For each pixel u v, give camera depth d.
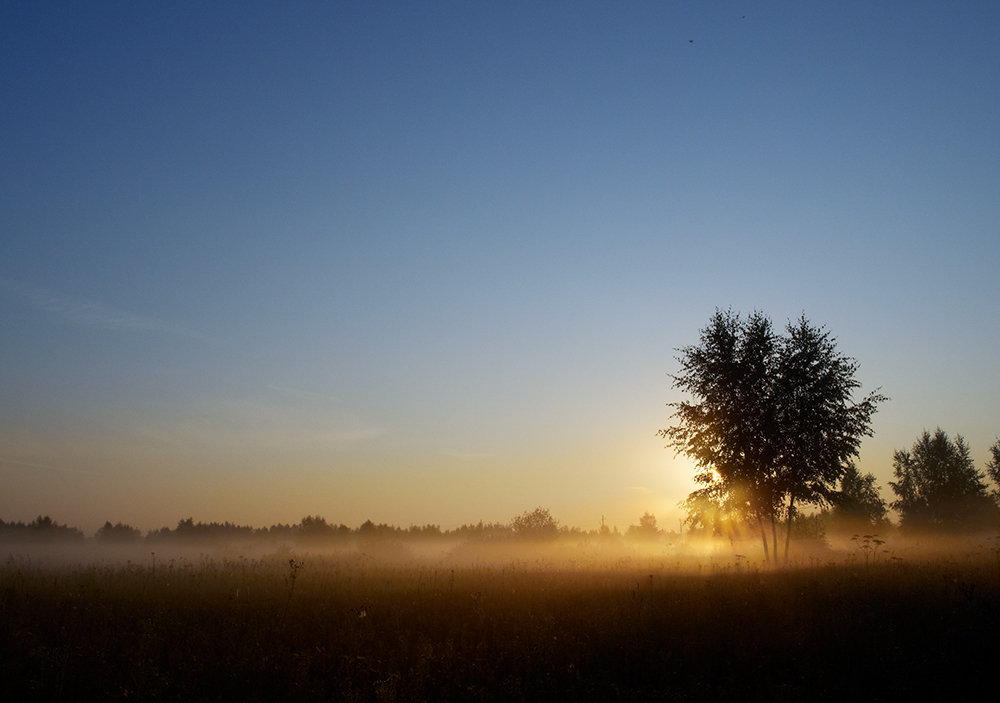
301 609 17.64
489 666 11.84
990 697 9.98
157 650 13.30
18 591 20.47
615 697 10.59
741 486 37.25
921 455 67.50
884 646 12.27
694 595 17.53
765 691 10.61
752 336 38.19
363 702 10.75
